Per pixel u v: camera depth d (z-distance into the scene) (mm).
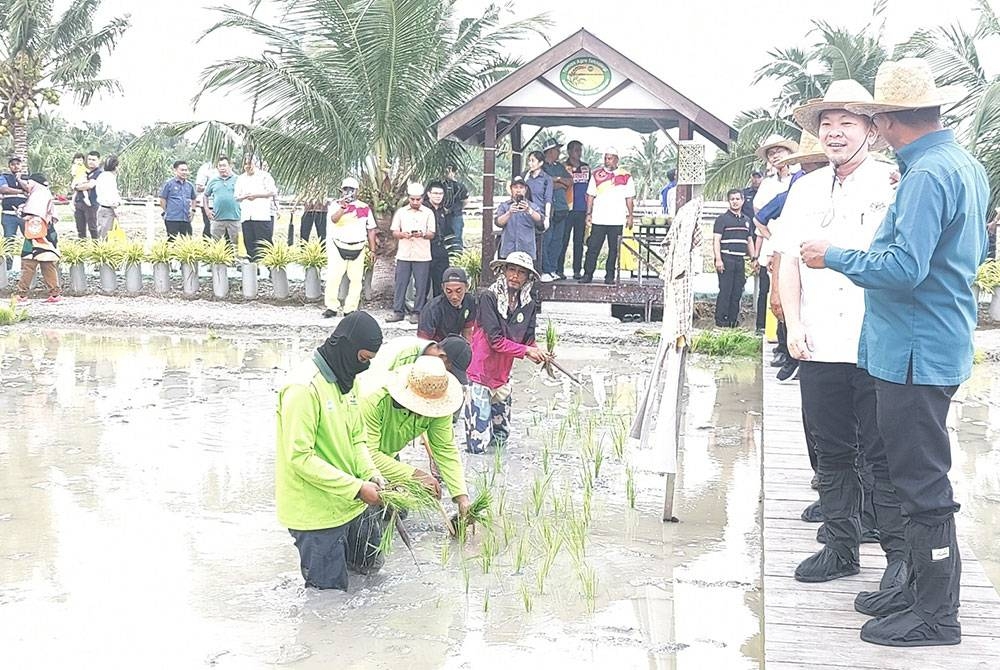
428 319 7973
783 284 4965
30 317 15797
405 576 5961
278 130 16828
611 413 10023
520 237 14578
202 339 14523
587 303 15969
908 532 4289
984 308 15812
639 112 15023
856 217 4840
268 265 16875
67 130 43531
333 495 5551
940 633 4332
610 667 4875
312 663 4891
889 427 4207
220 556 6242
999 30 18328
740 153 21734
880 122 4211
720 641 5164
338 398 5555
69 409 9969
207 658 4934
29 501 7215
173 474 7898
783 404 8820
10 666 4836
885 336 4176
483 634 5219
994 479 7938
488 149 15336
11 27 32125
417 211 15211
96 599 5602
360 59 16531
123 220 24047
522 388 11312
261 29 16797
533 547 6445
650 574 6035
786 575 5160
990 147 16359
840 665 4164
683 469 8227
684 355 6789
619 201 15594
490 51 17500
